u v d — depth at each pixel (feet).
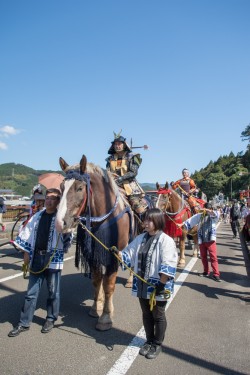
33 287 14.49
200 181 376.27
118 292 20.76
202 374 11.37
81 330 14.73
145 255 12.41
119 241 15.19
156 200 26.30
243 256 37.09
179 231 27.22
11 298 19.02
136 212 17.67
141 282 12.40
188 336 14.46
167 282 12.11
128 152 18.81
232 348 13.41
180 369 11.66
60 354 12.46
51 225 14.46
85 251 14.53
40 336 13.97
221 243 49.03
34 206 26.17
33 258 14.51
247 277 26.27
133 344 13.44
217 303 19.25
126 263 13.00
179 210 27.53
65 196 13.00
